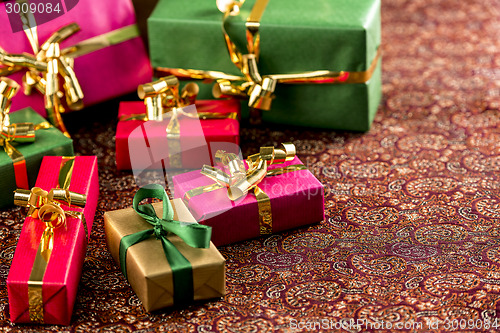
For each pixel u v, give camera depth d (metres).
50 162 1.23
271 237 1.21
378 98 1.37
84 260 1.19
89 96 1.35
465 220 1.22
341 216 1.23
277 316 1.13
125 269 1.15
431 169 1.29
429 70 1.45
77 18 1.32
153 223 1.14
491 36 1.52
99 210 1.25
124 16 1.35
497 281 1.15
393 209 1.24
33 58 1.29
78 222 1.16
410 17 1.57
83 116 1.38
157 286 1.11
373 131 1.35
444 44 1.50
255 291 1.15
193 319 1.13
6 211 1.24
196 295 1.13
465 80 1.43
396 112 1.38
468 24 1.55
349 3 1.31
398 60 1.47
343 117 1.33
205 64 1.33
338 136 1.34
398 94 1.41
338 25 1.28
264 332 1.12
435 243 1.19
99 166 1.30
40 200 1.16
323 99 1.32
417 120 1.36
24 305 1.11
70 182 1.21
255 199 1.18
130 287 1.16
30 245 1.14
